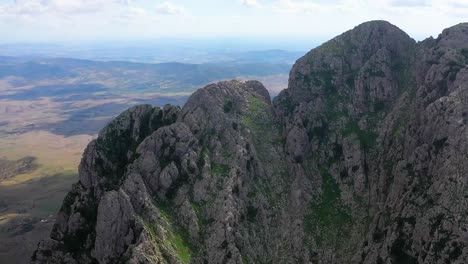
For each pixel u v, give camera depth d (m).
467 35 155.12
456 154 116.12
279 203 146.88
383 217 126.62
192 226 130.62
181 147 147.12
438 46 158.25
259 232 137.62
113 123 162.12
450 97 128.75
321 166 157.75
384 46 180.50
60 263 130.38
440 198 112.00
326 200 148.00
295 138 161.25
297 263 132.12
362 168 149.00
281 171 156.50
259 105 177.38
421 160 125.06
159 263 114.50
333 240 136.00
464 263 100.69
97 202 139.88
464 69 138.25
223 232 128.25
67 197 149.25
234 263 123.75
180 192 138.50
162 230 124.12
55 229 142.25
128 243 122.62
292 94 179.62
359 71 174.12
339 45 187.75
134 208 129.88
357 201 143.50
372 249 122.38
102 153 154.00
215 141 154.38
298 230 138.75
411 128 137.75
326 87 176.75
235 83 184.00
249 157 151.62
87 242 131.25
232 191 138.38
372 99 167.00
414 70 165.50
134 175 136.25
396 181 129.38
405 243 114.62
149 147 145.75
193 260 123.94
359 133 158.62
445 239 105.69
